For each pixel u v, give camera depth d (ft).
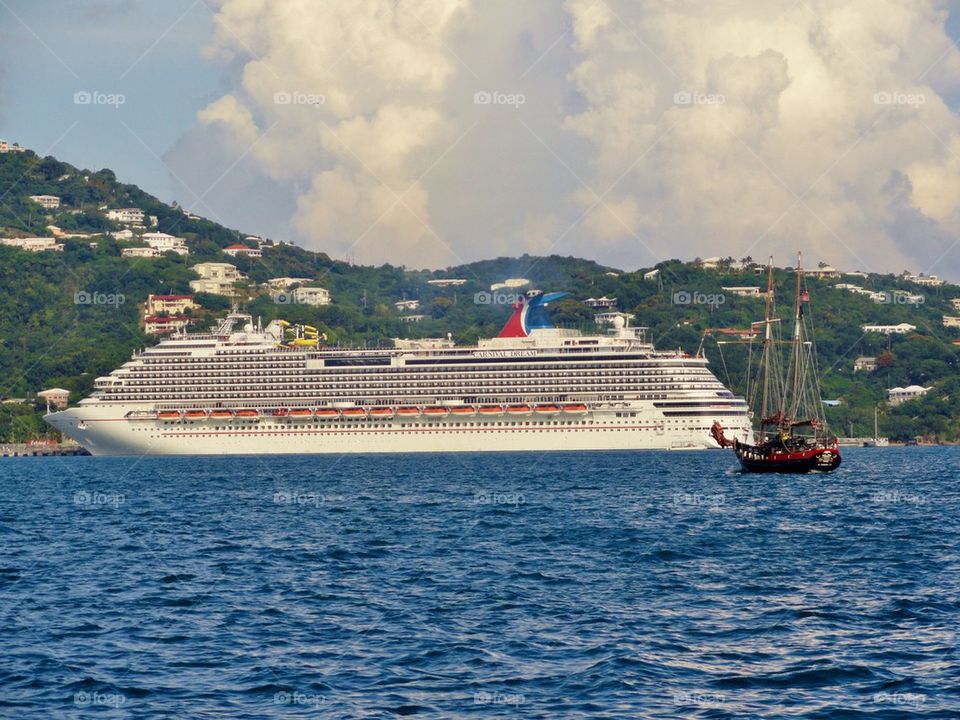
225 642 648.38
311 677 575.38
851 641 631.56
